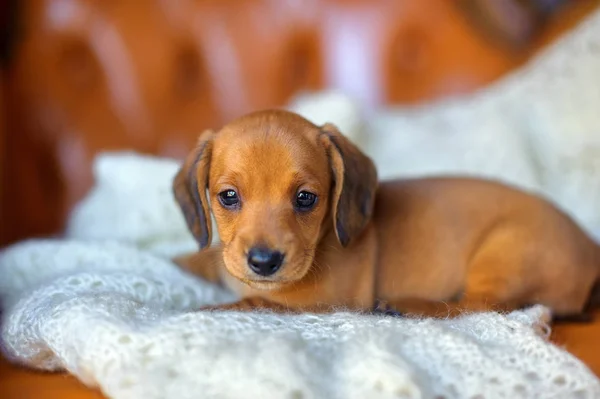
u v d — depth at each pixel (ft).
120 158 1.89
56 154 2.21
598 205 2.00
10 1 2.18
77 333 1.14
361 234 1.52
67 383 1.23
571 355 1.17
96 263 1.55
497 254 1.55
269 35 2.29
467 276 1.57
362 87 2.32
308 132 1.44
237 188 1.39
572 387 1.12
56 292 1.32
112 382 1.09
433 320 1.23
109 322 1.15
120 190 1.84
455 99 2.29
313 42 2.32
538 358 1.16
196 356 1.10
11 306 1.45
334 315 1.25
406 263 1.56
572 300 1.54
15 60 2.19
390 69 2.32
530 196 1.63
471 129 2.10
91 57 2.24
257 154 1.38
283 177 1.37
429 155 2.06
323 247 1.47
